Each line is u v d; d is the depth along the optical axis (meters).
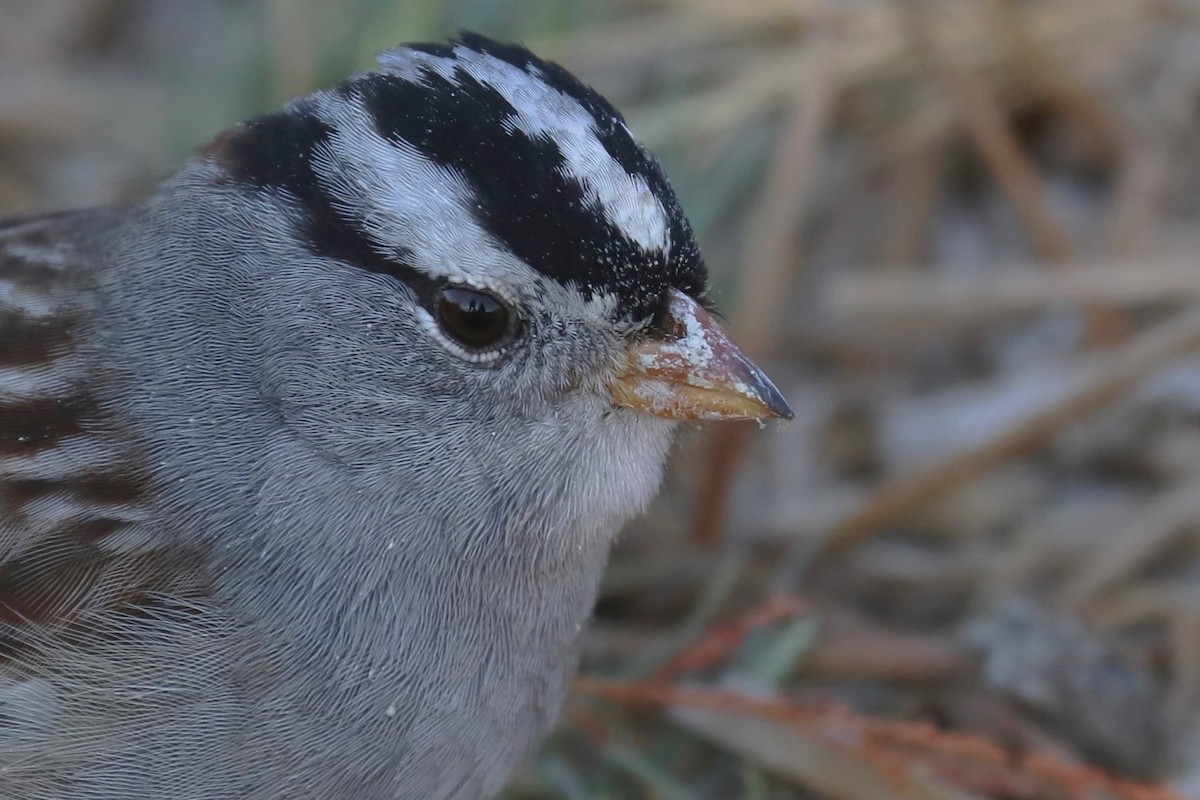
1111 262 9.00
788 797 7.38
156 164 9.51
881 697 7.78
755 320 8.73
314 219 5.46
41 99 10.61
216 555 5.54
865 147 9.93
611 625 8.18
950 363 9.65
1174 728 7.58
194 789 5.51
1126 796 6.99
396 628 5.62
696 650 7.30
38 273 6.02
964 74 9.13
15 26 11.09
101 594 5.50
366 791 5.68
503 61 5.57
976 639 7.70
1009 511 8.69
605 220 5.40
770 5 9.70
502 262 5.36
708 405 5.61
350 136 5.45
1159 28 9.92
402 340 5.46
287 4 9.60
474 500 5.63
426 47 5.66
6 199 10.22
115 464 5.62
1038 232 9.19
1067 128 10.18
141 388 5.67
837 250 9.86
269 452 5.56
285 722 5.51
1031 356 9.54
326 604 5.55
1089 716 7.50
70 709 5.43
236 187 5.58
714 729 7.42
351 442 5.54
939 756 7.27
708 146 9.52
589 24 9.92
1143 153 9.71
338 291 5.46
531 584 5.81
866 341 9.55
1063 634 7.67
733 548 8.43
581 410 5.63
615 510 5.89
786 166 8.88
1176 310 9.13
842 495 8.90
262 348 5.55
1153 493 8.80
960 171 10.26
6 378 5.73
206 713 5.45
